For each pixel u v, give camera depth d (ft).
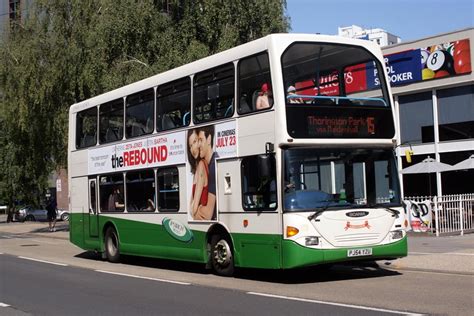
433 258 43.80
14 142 99.71
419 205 61.31
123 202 51.83
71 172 60.85
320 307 28.22
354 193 35.96
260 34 85.76
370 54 38.78
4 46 92.02
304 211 34.30
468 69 71.31
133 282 40.24
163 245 46.19
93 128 57.11
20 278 44.45
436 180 76.43
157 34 83.87
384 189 36.96
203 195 41.47
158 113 47.16
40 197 156.66
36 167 101.09
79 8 88.43
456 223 61.05
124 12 82.58
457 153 73.61
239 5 84.94
